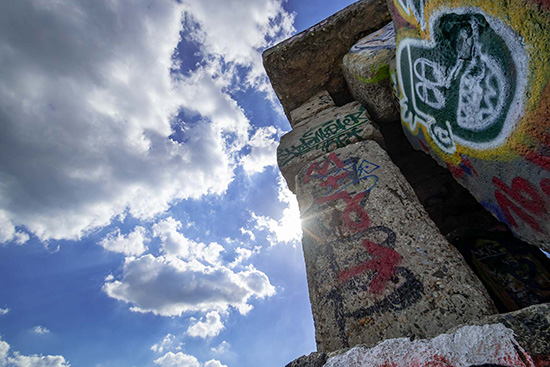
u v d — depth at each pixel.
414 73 1.60
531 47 0.83
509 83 0.96
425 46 1.39
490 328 0.78
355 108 2.30
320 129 2.30
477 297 1.06
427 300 1.12
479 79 1.11
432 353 0.82
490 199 1.41
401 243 1.35
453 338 0.82
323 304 1.32
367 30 2.65
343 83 2.84
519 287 2.22
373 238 1.43
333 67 2.79
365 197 1.64
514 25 0.87
